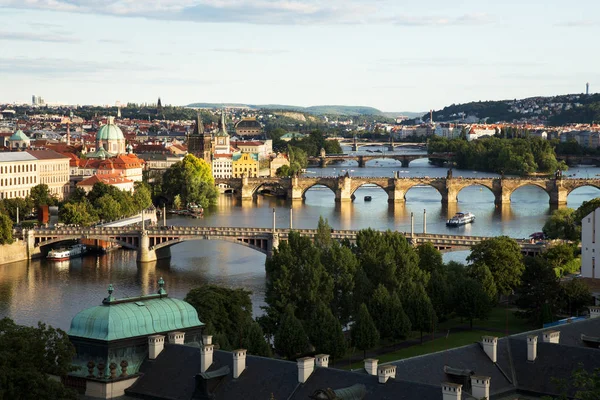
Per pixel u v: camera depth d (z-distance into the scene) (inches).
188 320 7642.7
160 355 7214.6
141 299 7647.6
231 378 6855.3
